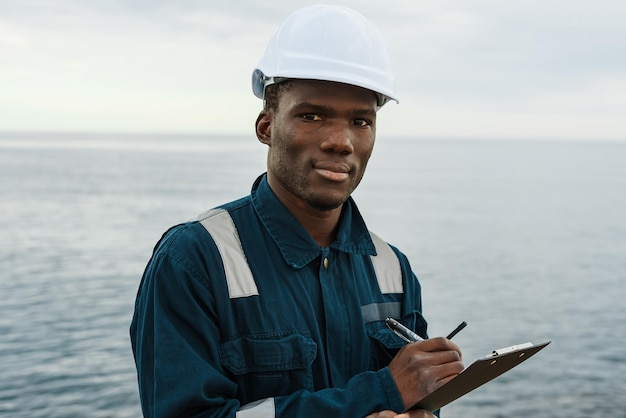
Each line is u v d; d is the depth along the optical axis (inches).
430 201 4084.6
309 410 69.5
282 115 75.9
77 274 1707.7
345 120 75.0
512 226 2984.7
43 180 5017.2
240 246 77.3
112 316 1282.0
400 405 70.0
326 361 77.5
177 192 4165.8
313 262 80.0
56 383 909.2
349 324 79.7
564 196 4776.1
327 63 73.8
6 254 1995.6
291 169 75.9
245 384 73.7
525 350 67.2
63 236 2386.8
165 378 70.3
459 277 1766.7
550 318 1343.5
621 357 1076.5
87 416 804.6
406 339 76.8
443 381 69.4
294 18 77.4
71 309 1333.7
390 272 86.4
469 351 1122.7
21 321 1238.9
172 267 74.0
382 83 75.9
